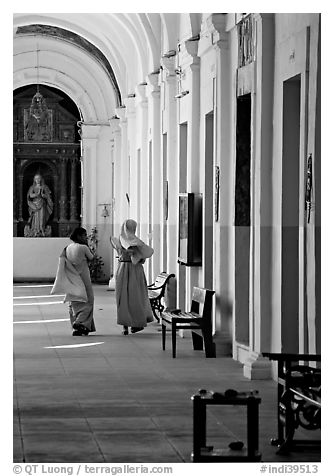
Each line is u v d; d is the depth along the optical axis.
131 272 23.72
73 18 35.94
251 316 17.70
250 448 10.46
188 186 23.53
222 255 20.17
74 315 23.72
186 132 25.48
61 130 44.81
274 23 17.06
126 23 31.45
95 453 11.44
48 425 13.04
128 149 37.69
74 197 44.78
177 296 25.36
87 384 16.39
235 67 19.48
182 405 14.45
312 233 14.24
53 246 43.78
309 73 14.62
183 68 24.66
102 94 43.28
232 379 16.88
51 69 42.88
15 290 38.78
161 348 21.27
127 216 38.12
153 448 11.67
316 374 11.67
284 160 16.47
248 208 19.28
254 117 17.69
